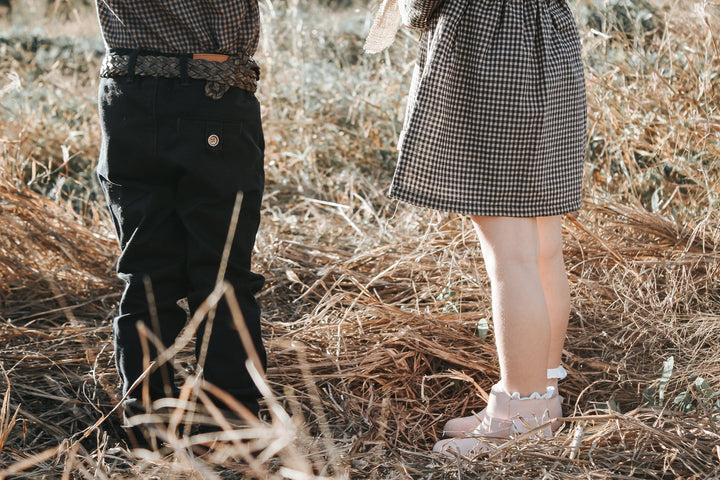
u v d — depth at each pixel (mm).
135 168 1754
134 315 1808
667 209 3090
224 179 1759
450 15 1725
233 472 1657
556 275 1915
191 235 1780
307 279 2844
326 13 6629
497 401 1803
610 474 1535
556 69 1754
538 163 1754
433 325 2307
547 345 1773
